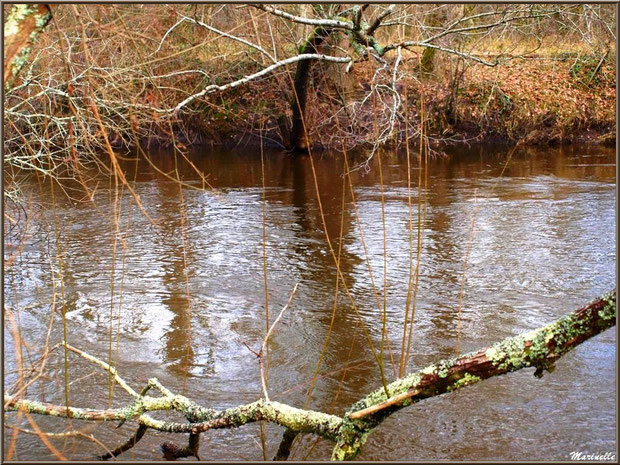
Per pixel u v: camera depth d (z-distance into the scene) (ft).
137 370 17.66
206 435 14.39
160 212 36.96
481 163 52.06
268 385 16.85
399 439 14.23
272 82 53.52
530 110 59.67
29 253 28.32
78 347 18.99
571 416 15.06
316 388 16.67
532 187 41.83
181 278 25.55
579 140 60.54
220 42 44.14
